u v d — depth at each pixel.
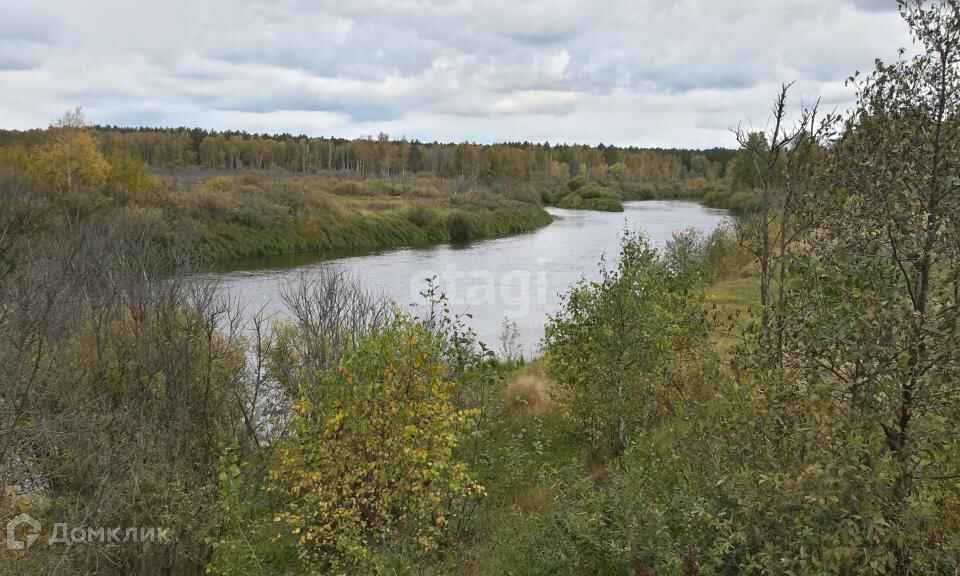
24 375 11.82
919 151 5.94
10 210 26.98
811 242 6.75
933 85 6.00
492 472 11.57
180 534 9.02
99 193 43.81
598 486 10.46
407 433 8.45
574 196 107.31
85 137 46.53
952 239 5.80
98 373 14.01
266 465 11.55
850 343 5.52
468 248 54.56
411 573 8.45
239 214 50.16
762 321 6.92
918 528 5.75
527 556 8.23
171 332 14.62
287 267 42.78
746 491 6.30
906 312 5.36
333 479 8.71
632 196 124.25
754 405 6.53
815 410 5.75
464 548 9.40
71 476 10.05
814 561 5.36
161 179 59.81
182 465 10.59
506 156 131.38
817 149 7.94
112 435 10.98
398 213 61.50
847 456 5.31
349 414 8.71
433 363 9.27
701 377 9.50
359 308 17.94
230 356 15.05
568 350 13.10
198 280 20.83
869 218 6.17
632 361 11.86
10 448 10.01
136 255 19.80
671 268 17.22
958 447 5.48
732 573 6.86
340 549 8.67
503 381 15.79
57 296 16.12
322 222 55.03
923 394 5.39
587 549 7.91
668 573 6.91
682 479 8.09
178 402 12.70
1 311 14.41
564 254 49.84
